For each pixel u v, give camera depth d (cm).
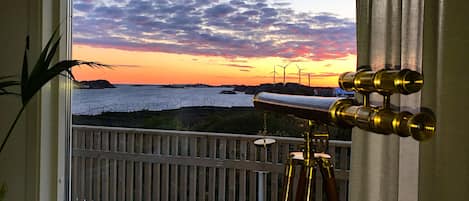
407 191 133
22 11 177
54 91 184
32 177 179
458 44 124
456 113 124
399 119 76
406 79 79
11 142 181
